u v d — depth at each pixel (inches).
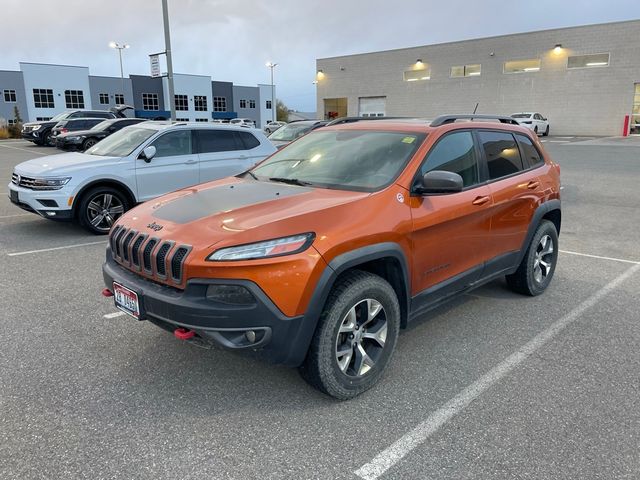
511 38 1350.9
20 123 1664.6
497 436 109.8
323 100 1800.0
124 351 148.5
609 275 224.7
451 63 1472.7
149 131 327.9
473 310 183.2
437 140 148.2
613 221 340.5
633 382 133.2
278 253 108.2
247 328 107.6
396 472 98.5
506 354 149.0
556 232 203.5
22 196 288.4
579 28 1240.8
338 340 119.8
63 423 113.2
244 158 355.6
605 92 1233.4
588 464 100.9
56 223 332.2
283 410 119.3
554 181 199.3
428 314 179.3
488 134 170.7
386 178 137.3
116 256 133.9
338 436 109.6
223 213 123.3
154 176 315.9
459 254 151.6
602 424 114.3
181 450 104.4
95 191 295.3
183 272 110.2
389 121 173.9
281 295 107.7
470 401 123.8
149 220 129.0
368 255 119.5
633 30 1171.3
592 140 1107.9
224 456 102.7
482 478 96.9
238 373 136.3
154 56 676.1
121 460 101.1
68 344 152.9
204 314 107.1
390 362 142.9
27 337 157.5
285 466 99.9
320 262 111.0
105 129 821.2
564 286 209.9
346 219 119.4
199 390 127.6
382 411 119.4
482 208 156.2
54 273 223.3
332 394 120.5
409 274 134.0
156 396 124.7
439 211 140.0
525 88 1353.3
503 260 173.8
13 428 111.0
